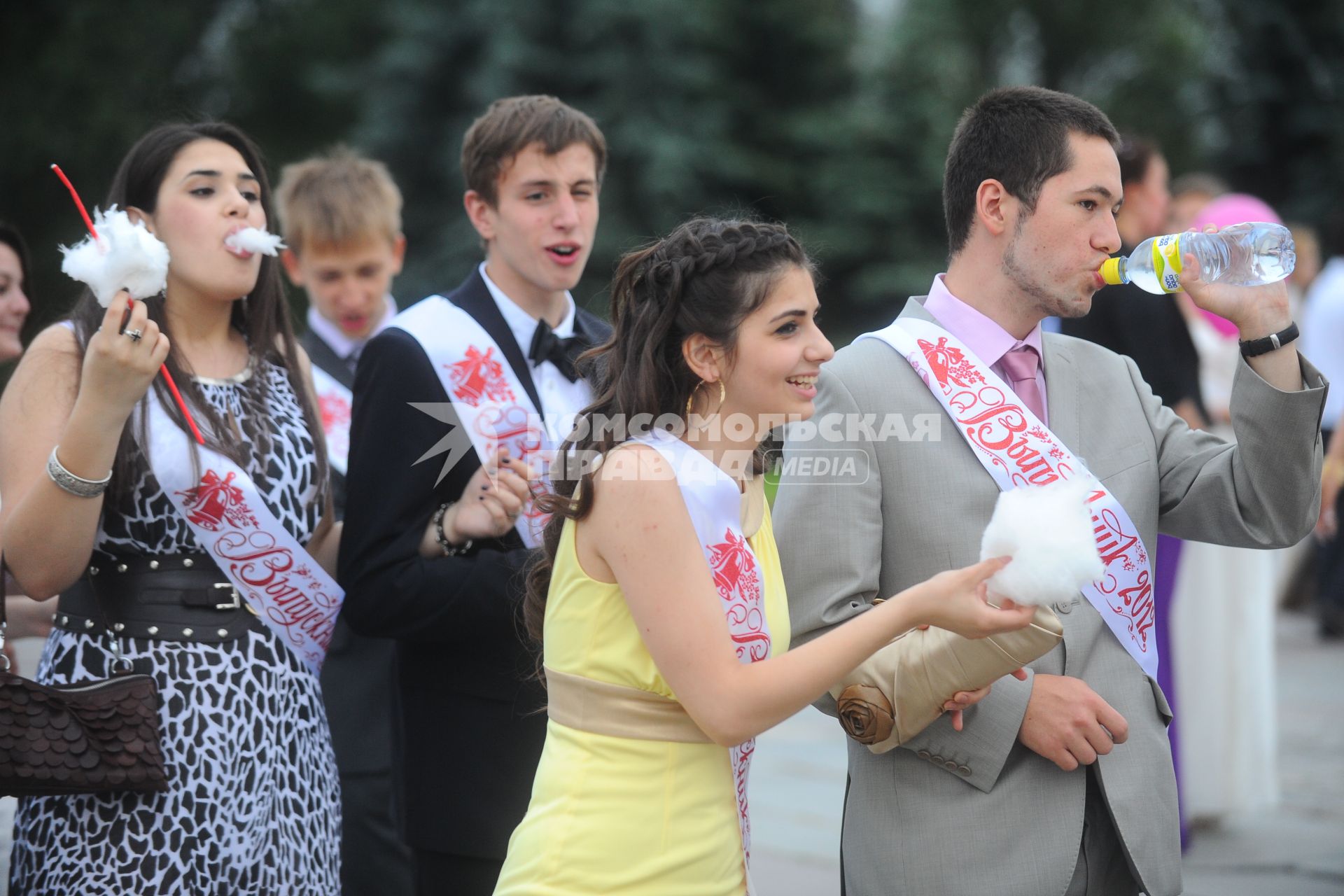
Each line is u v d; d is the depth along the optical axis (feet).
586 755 10.32
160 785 12.14
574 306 16.26
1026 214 12.06
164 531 12.92
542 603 11.57
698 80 102.37
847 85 114.62
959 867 11.59
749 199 107.86
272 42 102.27
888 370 12.30
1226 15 104.94
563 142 15.01
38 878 12.45
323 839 13.65
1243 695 23.99
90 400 11.57
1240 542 12.34
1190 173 118.42
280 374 14.49
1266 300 11.44
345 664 18.07
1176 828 11.91
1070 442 12.39
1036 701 11.40
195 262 13.42
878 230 108.88
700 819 10.27
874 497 11.92
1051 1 120.78
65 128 81.10
